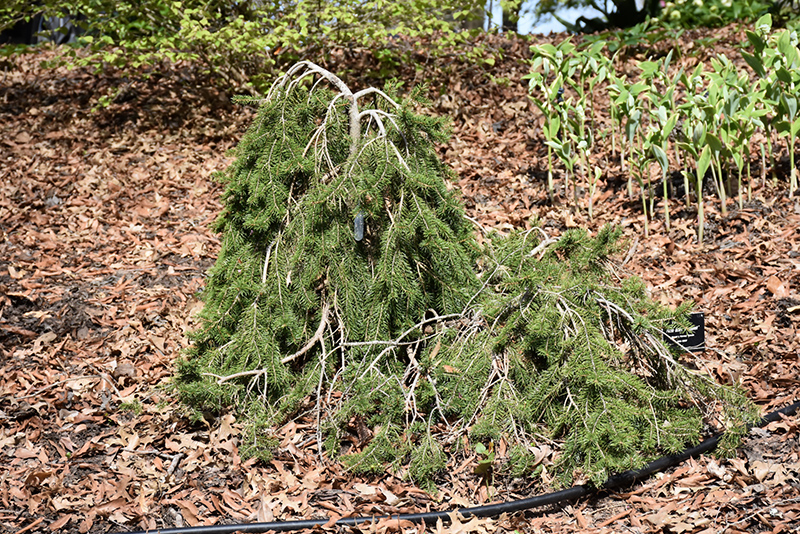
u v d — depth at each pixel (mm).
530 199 5387
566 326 2881
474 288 3262
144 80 7660
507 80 7094
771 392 3191
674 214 4922
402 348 3309
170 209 5477
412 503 2705
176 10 6500
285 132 3223
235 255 3338
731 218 4719
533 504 2658
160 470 2895
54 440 3094
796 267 4105
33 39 12094
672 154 5660
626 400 2852
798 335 3568
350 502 2707
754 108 4848
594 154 5883
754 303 3859
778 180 5105
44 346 3795
